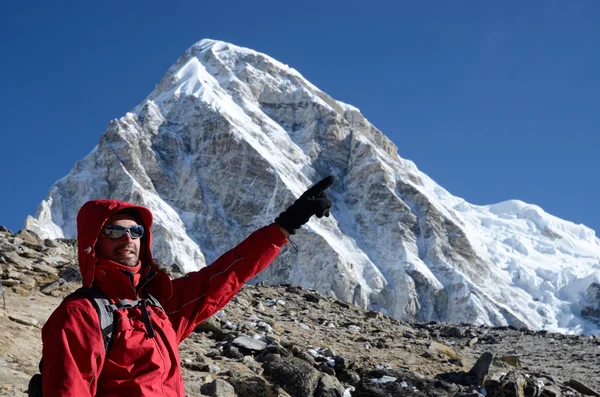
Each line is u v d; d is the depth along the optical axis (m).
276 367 8.53
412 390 8.94
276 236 3.97
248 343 9.80
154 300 3.76
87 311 3.48
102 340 3.46
